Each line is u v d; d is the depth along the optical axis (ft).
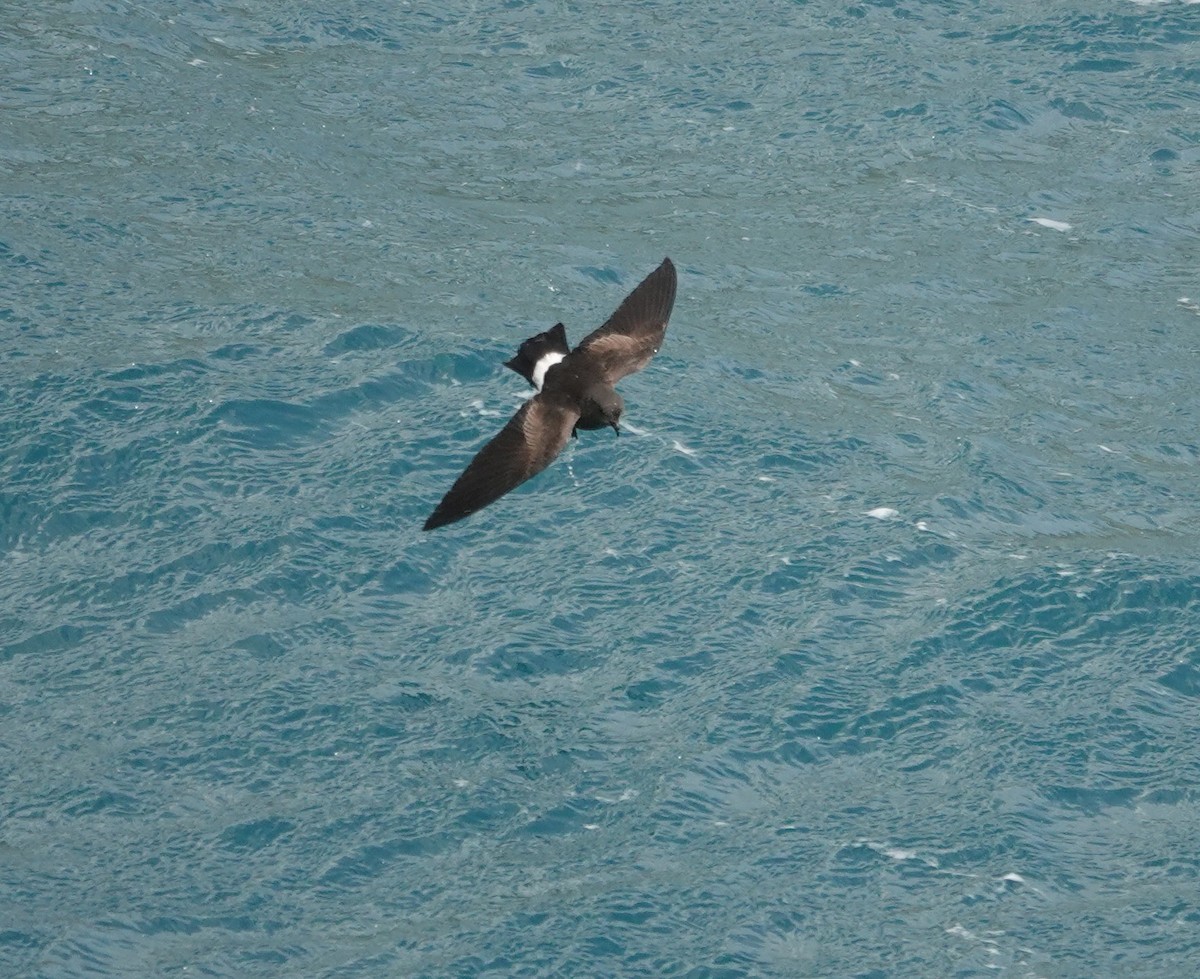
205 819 75.72
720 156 133.59
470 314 110.32
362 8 150.51
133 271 112.27
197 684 82.74
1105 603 89.86
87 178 122.11
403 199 124.88
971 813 77.25
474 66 143.54
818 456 100.78
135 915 70.54
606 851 74.54
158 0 148.46
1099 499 98.99
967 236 125.49
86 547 90.53
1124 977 69.15
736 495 97.30
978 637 87.40
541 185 128.47
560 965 68.49
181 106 133.08
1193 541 95.55
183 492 93.91
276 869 73.26
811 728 81.51
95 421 97.71
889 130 136.98
